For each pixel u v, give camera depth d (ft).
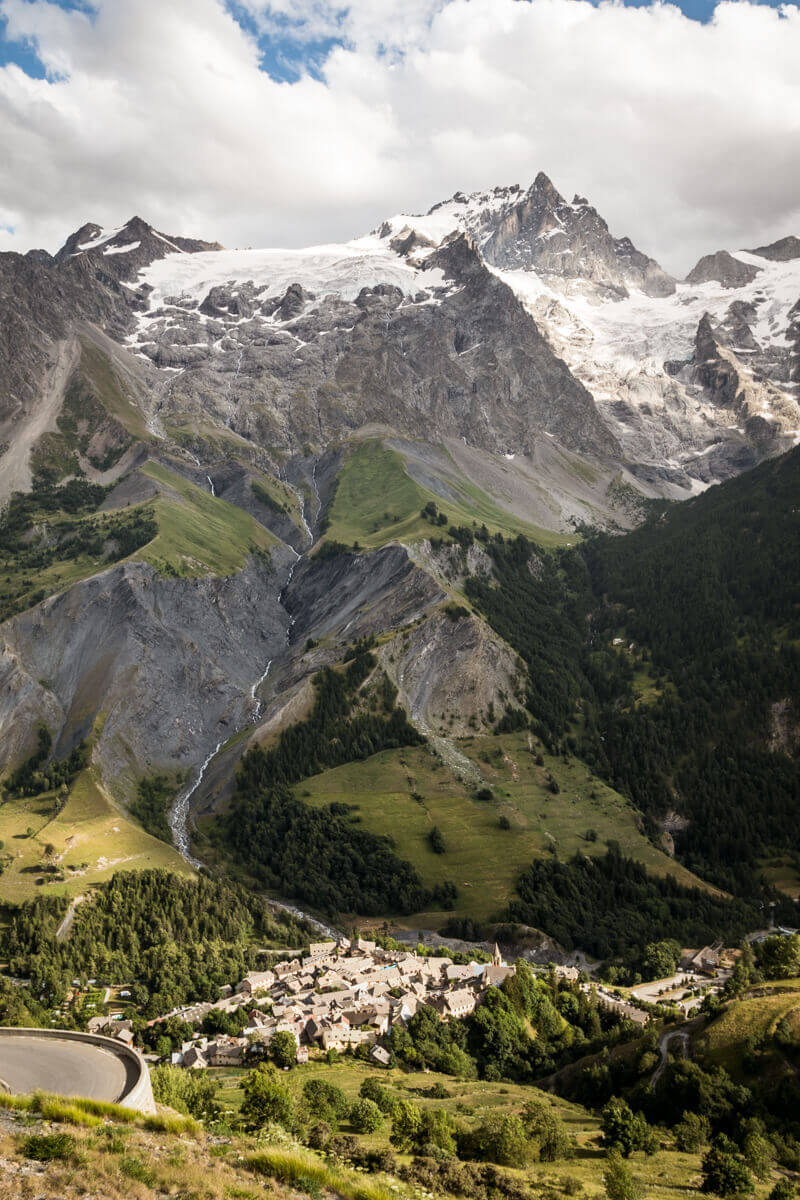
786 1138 326.24
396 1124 287.69
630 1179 263.29
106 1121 183.11
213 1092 332.80
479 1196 238.68
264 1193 163.94
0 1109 177.27
